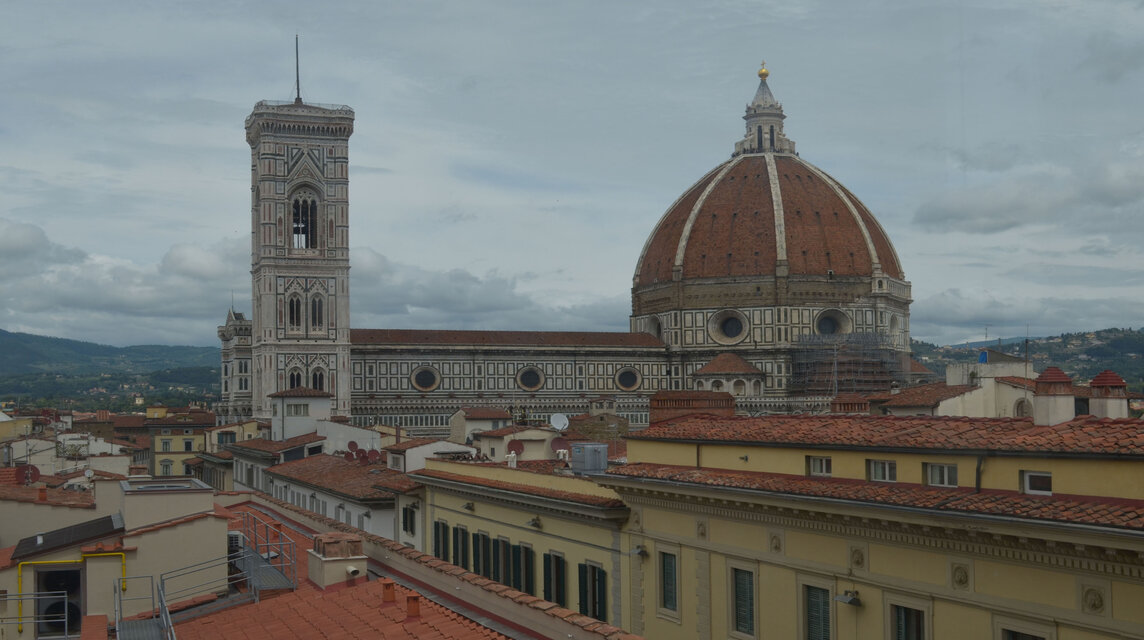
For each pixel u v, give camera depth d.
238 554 39.31
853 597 33.47
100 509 45.97
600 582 46.84
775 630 37.00
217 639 31.77
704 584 40.38
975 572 30.02
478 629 28.94
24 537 45.22
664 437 45.38
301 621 31.94
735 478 39.94
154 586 36.41
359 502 73.50
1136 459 26.92
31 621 34.47
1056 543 27.25
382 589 32.94
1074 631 27.25
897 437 34.88
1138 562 25.64
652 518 43.72
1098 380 35.31
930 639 31.20
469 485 58.03
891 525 32.31
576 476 51.09
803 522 35.84
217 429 182.38
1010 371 97.75
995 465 30.80
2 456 103.56
